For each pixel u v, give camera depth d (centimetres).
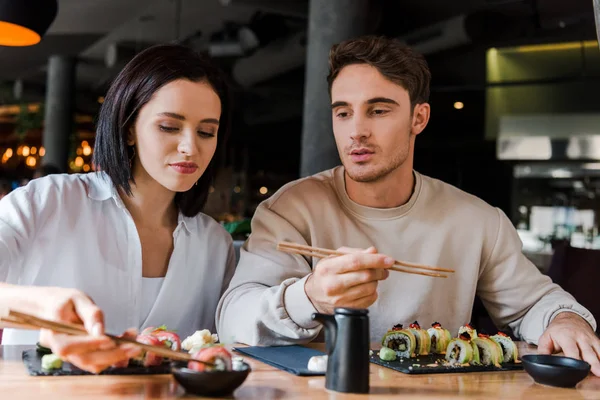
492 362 160
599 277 364
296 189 216
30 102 1310
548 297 209
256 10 785
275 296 162
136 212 197
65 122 1085
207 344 151
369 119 196
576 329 177
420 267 145
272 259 193
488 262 219
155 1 774
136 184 194
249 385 128
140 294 195
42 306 124
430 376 145
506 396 129
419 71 202
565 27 646
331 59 203
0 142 1345
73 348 111
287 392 123
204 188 203
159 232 202
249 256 195
